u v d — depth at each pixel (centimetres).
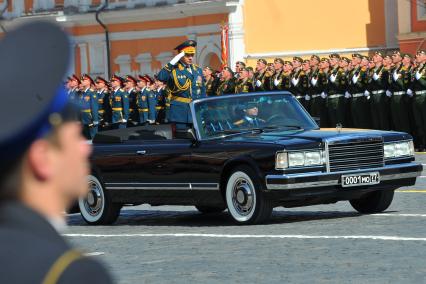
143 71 9206
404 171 2747
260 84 6119
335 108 5950
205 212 3177
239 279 1805
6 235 417
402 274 1778
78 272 413
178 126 2836
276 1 8506
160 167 2825
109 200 2970
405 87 5572
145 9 8988
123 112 6656
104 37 9494
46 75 425
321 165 2611
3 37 439
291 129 2847
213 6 8375
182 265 2014
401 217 2666
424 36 8000
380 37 8644
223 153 2678
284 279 1778
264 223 2678
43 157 431
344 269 1855
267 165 2584
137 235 2597
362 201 2831
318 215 2838
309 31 8600
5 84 421
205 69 6200
